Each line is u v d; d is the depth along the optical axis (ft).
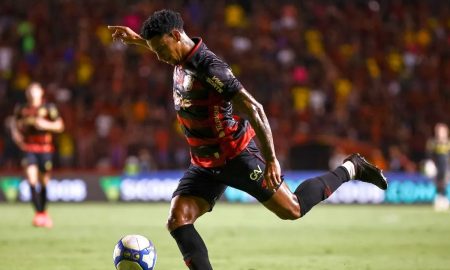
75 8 320.09
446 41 331.77
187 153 271.49
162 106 291.58
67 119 280.31
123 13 321.11
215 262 104.17
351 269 97.45
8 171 246.27
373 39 330.95
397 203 243.19
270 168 68.59
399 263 103.35
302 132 278.05
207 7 329.93
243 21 329.31
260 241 132.87
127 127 280.10
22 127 157.89
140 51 308.60
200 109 71.26
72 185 240.53
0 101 287.69
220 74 68.23
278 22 327.06
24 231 148.77
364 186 242.99
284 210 75.36
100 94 291.79
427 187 244.83
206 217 188.65
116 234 143.95
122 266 76.43
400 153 274.16
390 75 317.42
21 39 307.78
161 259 107.04
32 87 157.69
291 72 306.55
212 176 74.28
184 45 69.36
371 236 142.51
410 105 302.04
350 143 274.16
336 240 135.03
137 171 257.75
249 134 73.92
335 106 296.30
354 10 339.36
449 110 300.81
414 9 343.46
